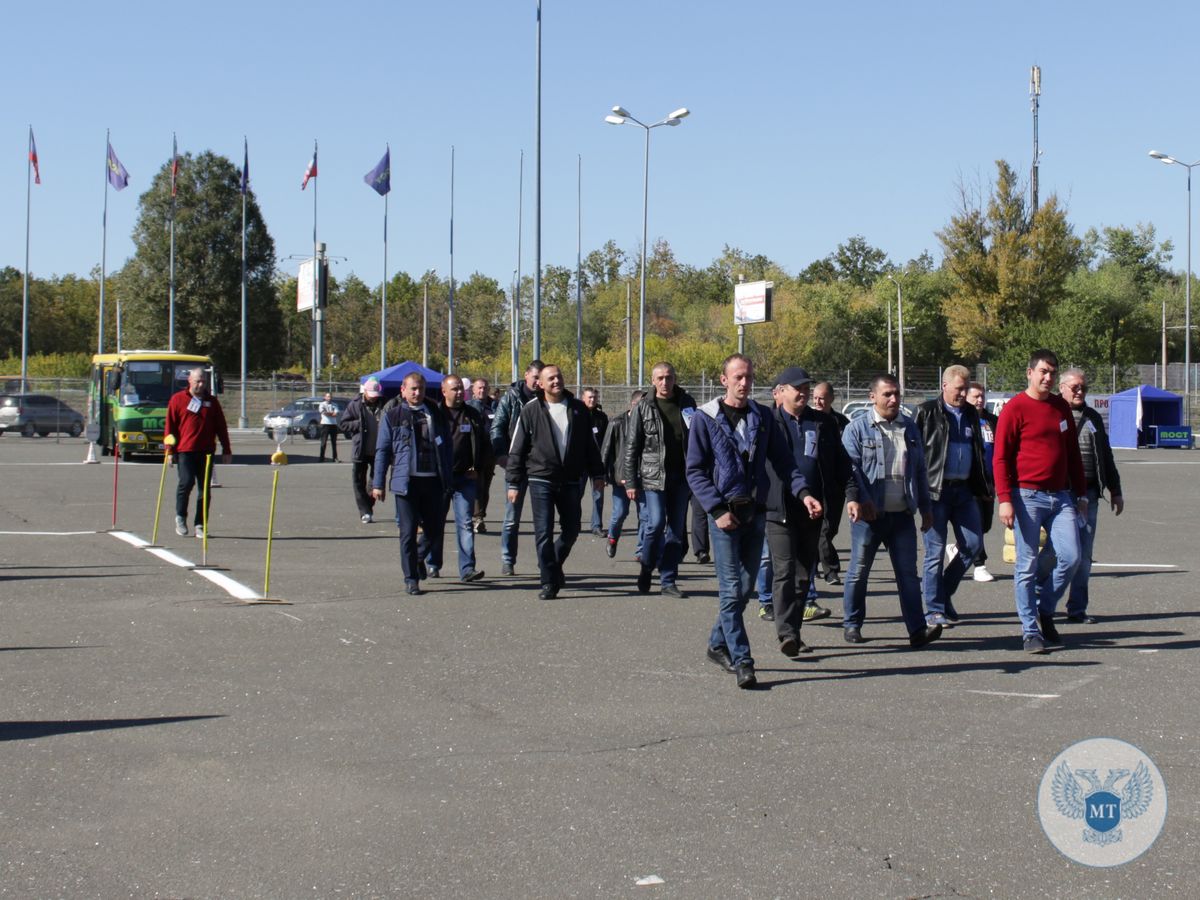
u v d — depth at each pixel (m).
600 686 7.57
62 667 8.01
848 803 5.35
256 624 9.57
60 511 19.03
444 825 5.08
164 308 84.12
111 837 4.95
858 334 97.50
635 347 72.75
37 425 53.62
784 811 5.24
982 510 9.69
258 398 66.69
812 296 98.12
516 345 55.16
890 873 4.55
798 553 8.41
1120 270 97.94
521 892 4.38
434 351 113.94
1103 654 8.61
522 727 6.61
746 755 6.08
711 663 8.27
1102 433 10.19
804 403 8.92
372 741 6.33
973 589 11.69
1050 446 8.63
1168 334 96.06
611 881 4.48
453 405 12.05
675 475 11.08
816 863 4.65
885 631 9.55
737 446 7.73
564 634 9.27
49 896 4.36
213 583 11.63
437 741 6.33
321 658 8.34
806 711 6.96
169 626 9.45
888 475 8.77
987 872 4.57
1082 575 9.93
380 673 7.91
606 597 11.09
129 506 20.00
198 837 4.95
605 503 22.42
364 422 17.20
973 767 5.88
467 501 11.95
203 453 15.52
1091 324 78.50
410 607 10.43
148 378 33.84
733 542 7.64
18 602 10.50
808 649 8.69
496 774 5.77
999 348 80.44
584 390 16.39
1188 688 7.54
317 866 4.64
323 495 22.75
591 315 96.56
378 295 132.50
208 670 7.95
